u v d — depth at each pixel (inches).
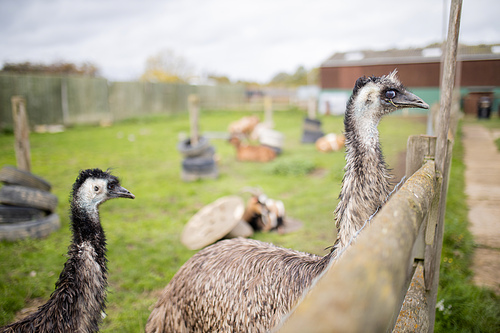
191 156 398.0
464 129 490.6
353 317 29.6
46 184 263.1
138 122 921.5
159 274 194.7
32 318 98.0
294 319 32.3
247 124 697.6
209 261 105.0
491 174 315.3
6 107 735.1
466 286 150.9
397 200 56.2
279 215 251.4
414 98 86.5
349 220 84.7
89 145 588.4
